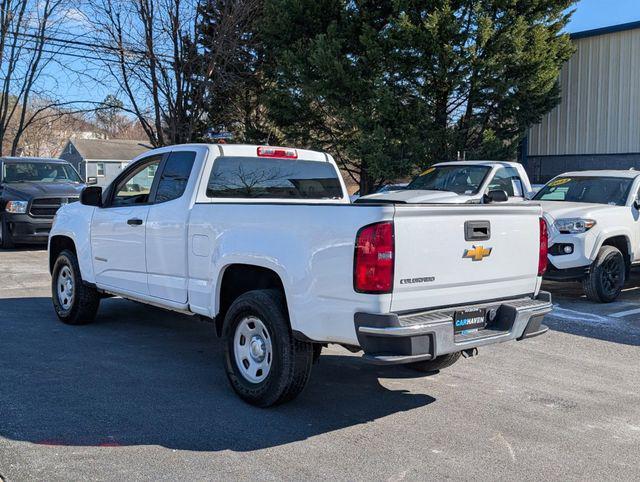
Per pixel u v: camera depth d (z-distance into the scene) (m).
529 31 18.36
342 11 19.70
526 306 5.06
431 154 18.70
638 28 18.50
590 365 6.48
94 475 3.80
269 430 4.58
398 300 4.34
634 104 18.72
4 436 4.34
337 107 19.22
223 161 6.01
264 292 4.99
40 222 14.61
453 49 17.95
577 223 9.31
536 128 21.22
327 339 4.53
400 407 5.15
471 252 4.74
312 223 4.60
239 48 23.17
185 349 6.73
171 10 22.80
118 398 5.16
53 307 8.73
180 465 3.97
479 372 6.18
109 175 57.22
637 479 3.94
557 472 4.02
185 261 5.77
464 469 4.02
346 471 3.95
